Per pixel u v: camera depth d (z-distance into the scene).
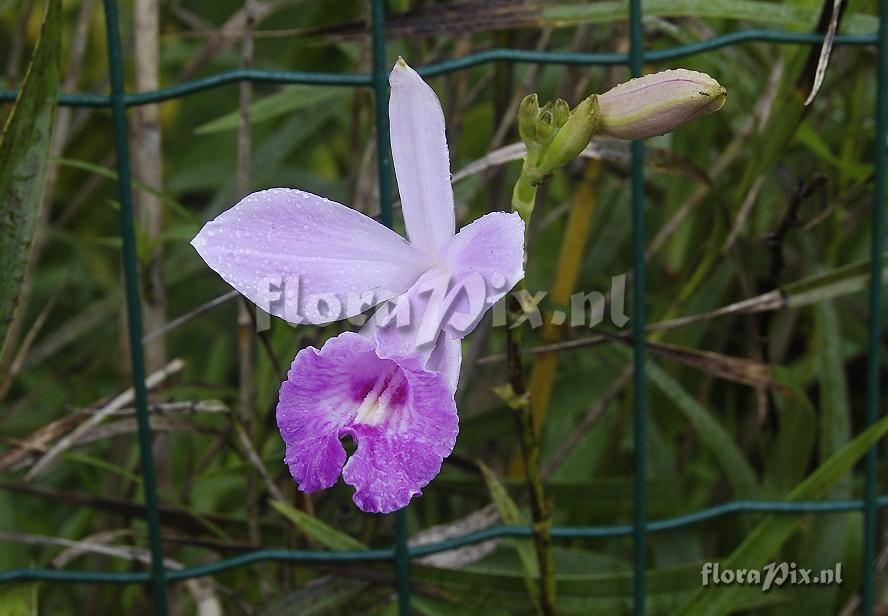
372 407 0.36
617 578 0.44
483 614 0.44
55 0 0.38
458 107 0.48
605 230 0.51
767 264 0.49
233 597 0.44
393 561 0.42
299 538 0.45
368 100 0.52
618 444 0.49
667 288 0.49
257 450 0.45
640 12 0.41
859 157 0.49
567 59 0.41
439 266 0.37
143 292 0.46
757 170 0.44
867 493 0.43
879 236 0.43
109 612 0.48
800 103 0.43
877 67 0.43
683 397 0.46
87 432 0.43
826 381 0.46
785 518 0.43
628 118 0.36
